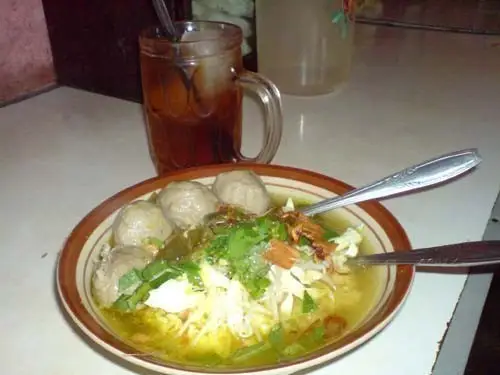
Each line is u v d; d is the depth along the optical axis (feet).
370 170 2.47
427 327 1.64
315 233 1.67
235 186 1.82
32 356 1.60
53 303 1.80
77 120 3.16
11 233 2.17
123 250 1.61
